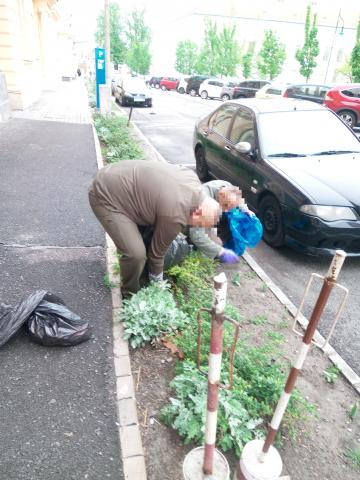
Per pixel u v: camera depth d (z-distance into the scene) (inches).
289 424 100.4
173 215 112.2
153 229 129.4
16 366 106.0
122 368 108.7
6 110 449.4
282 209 181.6
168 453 89.4
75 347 114.0
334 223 165.2
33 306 111.8
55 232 183.0
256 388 104.2
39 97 701.3
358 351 129.9
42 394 99.0
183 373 104.7
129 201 117.6
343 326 141.0
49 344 111.7
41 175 265.3
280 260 184.7
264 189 195.5
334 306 151.6
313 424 102.7
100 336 119.0
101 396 100.1
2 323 107.7
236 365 110.2
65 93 837.2
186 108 861.2
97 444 88.7
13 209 206.4
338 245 170.9
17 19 506.9
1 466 82.6
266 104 241.9
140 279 146.0
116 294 138.6
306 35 1254.9
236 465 89.0
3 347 111.5
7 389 99.3
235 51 1549.0
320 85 667.4
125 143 355.3
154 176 114.3
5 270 148.6
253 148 212.4
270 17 1754.4
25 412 94.1
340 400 111.0
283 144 209.9
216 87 1164.5
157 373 109.6
